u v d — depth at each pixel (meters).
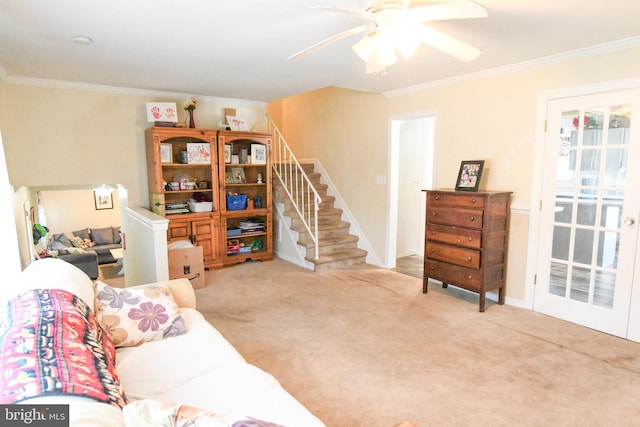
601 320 3.13
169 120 4.61
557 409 2.15
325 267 4.96
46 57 3.24
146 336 2.01
